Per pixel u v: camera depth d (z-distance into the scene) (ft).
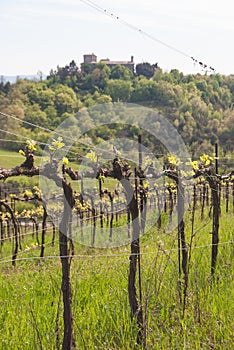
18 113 191.83
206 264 34.19
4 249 71.82
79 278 35.45
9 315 28.37
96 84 244.01
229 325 24.91
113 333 24.49
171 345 23.40
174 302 27.48
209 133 177.37
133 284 24.18
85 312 27.04
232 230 47.16
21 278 41.29
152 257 37.09
